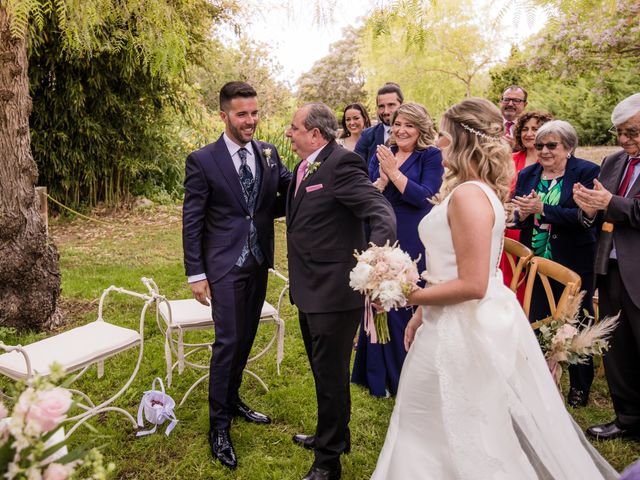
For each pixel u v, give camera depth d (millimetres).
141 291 5453
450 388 1869
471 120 1889
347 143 5238
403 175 3293
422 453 1973
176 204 10438
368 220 2322
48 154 8922
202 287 2807
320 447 2500
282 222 9039
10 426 1180
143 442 2852
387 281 1839
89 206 9711
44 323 4363
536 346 2076
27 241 4188
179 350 3174
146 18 3773
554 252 3342
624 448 2846
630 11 4883
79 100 8703
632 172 2865
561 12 2387
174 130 11586
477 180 1903
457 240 1825
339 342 2445
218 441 2740
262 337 4277
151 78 9273
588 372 3291
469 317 1925
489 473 1798
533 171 3527
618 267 2816
